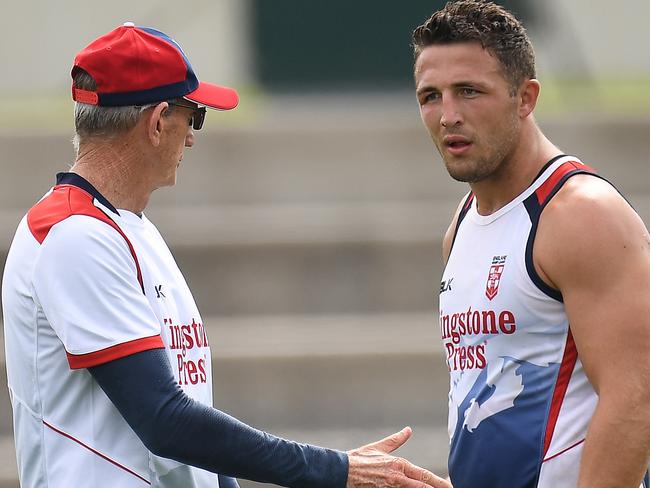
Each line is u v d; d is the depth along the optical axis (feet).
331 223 87.92
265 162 95.66
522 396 32.60
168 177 34.37
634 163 93.91
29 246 32.24
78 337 31.09
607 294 30.78
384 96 125.90
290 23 127.13
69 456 32.09
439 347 74.90
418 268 84.69
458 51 32.60
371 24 125.80
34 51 128.77
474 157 32.81
